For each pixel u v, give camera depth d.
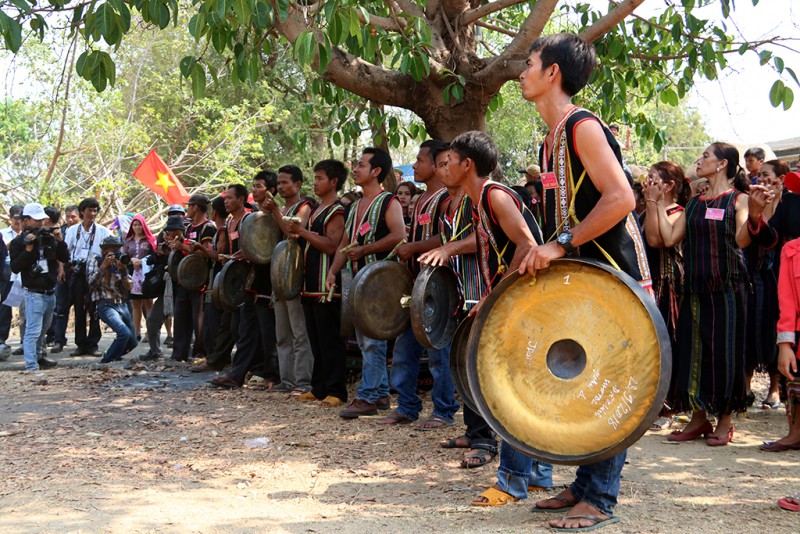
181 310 9.95
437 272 4.89
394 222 6.56
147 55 20.55
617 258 3.51
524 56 7.83
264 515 4.00
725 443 5.57
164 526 3.80
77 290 10.98
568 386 3.33
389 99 8.04
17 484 4.61
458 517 3.91
